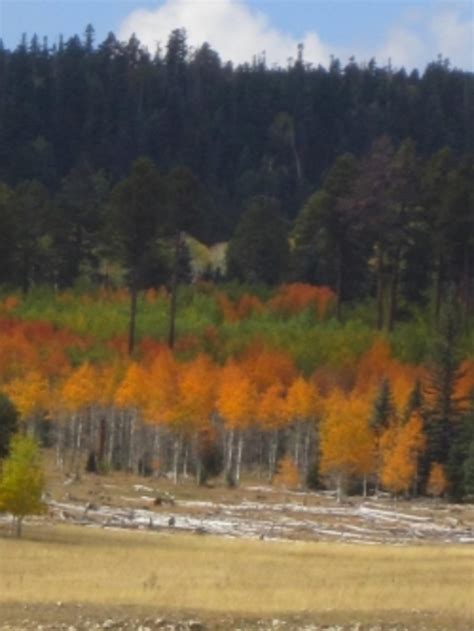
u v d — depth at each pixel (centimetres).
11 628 5000
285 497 14400
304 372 18488
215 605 5538
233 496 14175
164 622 5141
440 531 11712
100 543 9012
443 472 15088
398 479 14675
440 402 15762
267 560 7919
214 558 7994
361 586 6381
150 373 16638
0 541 8794
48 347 18850
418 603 5747
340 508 13475
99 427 17288
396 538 11006
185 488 14762
